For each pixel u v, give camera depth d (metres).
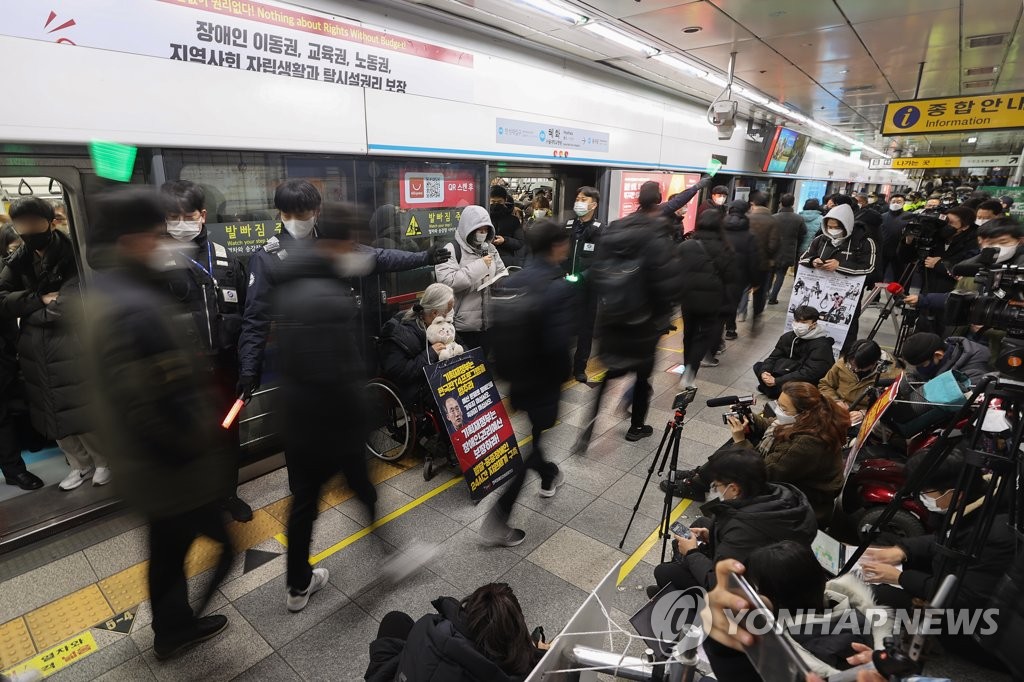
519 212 6.49
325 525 3.35
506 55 5.08
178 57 2.93
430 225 4.66
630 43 5.43
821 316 5.28
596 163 6.30
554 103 5.57
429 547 3.17
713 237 3.30
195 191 2.70
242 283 3.02
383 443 4.09
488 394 3.56
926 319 5.77
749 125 9.88
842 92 8.62
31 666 2.37
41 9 2.46
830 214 5.00
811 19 4.86
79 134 2.66
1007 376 1.84
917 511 2.82
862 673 1.20
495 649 1.65
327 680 2.33
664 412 5.03
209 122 3.11
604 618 1.37
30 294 3.09
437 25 4.36
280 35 3.34
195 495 2.03
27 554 3.02
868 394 3.84
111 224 1.69
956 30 5.28
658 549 3.20
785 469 2.85
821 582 1.63
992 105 7.04
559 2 4.30
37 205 3.04
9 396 3.48
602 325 2.71
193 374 1.92
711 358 6.15
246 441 3.85
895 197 7.58
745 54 6.03
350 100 3.78
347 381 2.19
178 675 2.33
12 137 2.47
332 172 3.90
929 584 1.72
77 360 3.18
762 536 2.08
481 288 4.28
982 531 1.50
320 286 2.07
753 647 0.85
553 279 2.86
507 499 3.15
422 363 3.73
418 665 1.64
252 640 2.51
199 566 2.93
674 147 7.85
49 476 3.65
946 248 5.83
